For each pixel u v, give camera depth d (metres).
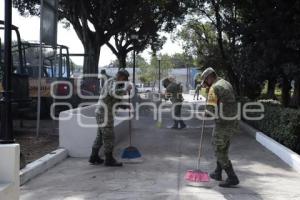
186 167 9.15
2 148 4.91
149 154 10.66
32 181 7.89
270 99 21.75
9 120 7.41
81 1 25.20
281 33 15.34
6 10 7.60
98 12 26.62
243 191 7.33
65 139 10.21
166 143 12.45
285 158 9.80
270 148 11.29
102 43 27.44
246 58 17.02
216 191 7.31
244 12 17.88
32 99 16.77
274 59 15.49
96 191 7.27
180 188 7.48
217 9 20.67
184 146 11.90
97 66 26.69
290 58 15.44
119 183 7.79
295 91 17.00
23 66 16.44
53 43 13.42
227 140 7.48
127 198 6.88
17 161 5.01
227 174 7.58
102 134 9.16
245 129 15.24
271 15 15.51
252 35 16.88
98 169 8.91
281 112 11.57
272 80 18.45
